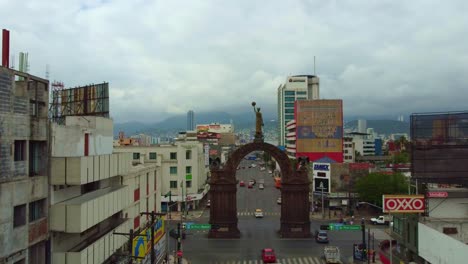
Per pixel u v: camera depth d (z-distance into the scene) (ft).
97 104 181.37
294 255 194.70
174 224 270.46
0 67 85.76
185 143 354.95
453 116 142.10
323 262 183.42
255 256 193.06
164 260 180.75
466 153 141.08
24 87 95.91
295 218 231.30
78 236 121.08
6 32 103.91
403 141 574.97
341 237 234.17
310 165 380.37
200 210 322.96
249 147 233.96
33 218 98.84
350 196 310.86
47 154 103.40
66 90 192.65
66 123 135.03
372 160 604.90
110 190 135.44
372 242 207.82
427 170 142.00
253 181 495.82
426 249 122.62
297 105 488.85
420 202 132.87
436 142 142.72
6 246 86.07
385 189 282.97
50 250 103.81
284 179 233.55
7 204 86.48
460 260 102.01
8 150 88.12
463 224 124.98
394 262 154.61
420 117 144.25
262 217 294.46
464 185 146.10
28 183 94.32
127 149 315.37
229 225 231.09
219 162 238.07
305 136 485.15
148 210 210.59
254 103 235.40
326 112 485.15
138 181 187.11
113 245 131.03
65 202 109.19
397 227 151.94
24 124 93.81
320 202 324.60
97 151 136.67
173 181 317.01
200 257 191.93
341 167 313.73
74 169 105.09
